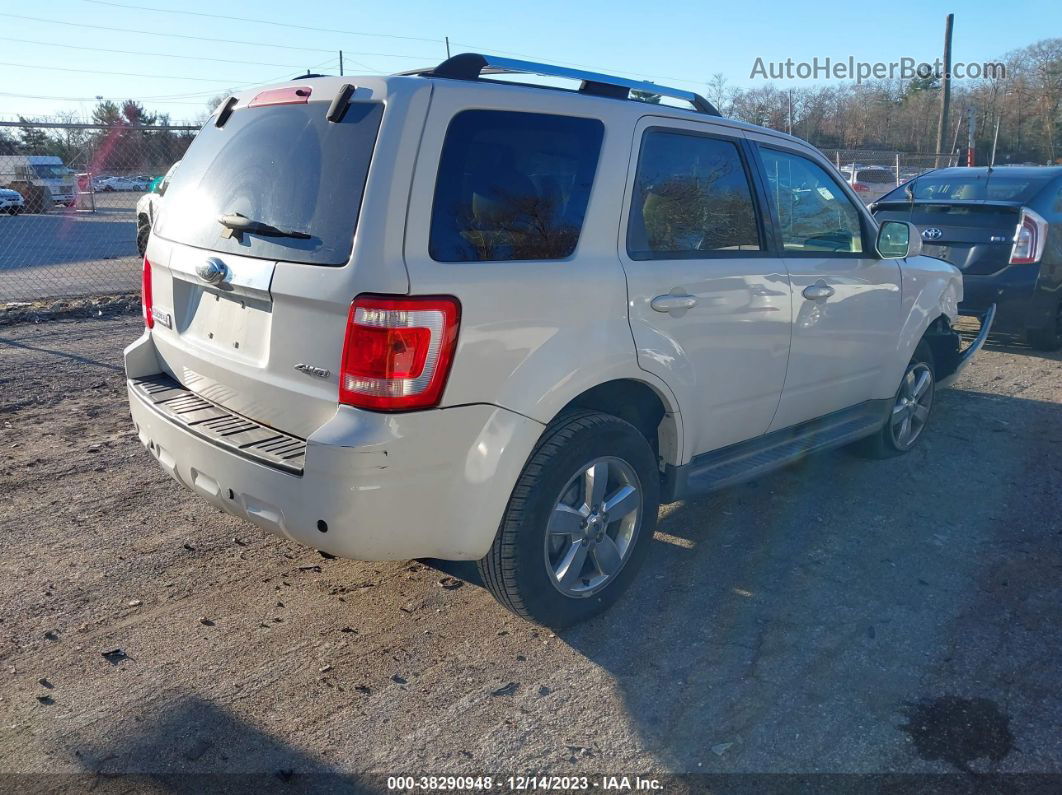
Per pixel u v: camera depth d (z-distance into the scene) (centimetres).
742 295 372
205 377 336
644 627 345
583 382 311
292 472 276
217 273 309
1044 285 770
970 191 830
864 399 482
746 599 367
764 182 398
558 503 319
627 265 328
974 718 289
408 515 279
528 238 301
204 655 321
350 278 268
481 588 374
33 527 421
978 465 525
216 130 357
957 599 367
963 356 601
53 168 2092
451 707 295
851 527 438
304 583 376
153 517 436
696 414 364
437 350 271
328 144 292
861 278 447
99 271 1273
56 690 299
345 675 311
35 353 759
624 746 276
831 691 304
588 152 324
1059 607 361
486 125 297
